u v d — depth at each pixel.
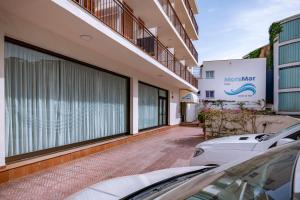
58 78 6.56
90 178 5.13
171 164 6.41
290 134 3.70
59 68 6.61
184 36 18.58
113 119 9.45
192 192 1.61
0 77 4.66
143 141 10.45
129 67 10.33
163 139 11.12
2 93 4.70
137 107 11.15
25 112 5.54
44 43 5.77
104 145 8.15
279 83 31.39
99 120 8.46
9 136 5.14
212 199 1.44
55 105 6.43
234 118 9.79
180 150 8.34
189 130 15.43
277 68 31.52
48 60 6.25
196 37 26.03
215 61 30.73
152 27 13.49
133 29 11.27
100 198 1.93
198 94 31.16
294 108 29.80
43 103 6.04
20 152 5.39
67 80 6.90
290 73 30.17
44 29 5.75
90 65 7.84
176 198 1.58
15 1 4.35
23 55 5.54
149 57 9.45
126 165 6.25
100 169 5.83
